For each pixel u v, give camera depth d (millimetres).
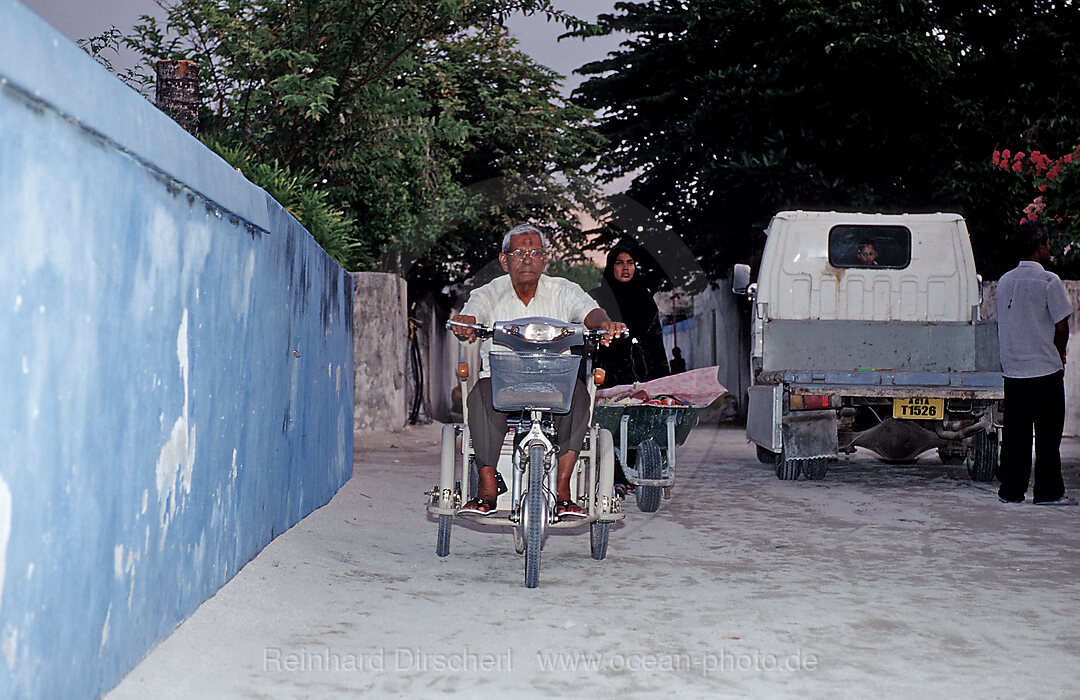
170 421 3678
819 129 20516
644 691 3443
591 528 5973
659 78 24828
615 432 7656
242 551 4918
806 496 8977
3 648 2389
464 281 22172
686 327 28188
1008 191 19828
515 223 21828
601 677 3594
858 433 10508
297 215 11836
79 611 2861
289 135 15297
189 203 3846
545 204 22562
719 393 7902
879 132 19969
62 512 2713
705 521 7453
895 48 18953
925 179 20219
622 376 9086
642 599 4855
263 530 5383
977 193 19625
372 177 17391
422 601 4723
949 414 10148
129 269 3184
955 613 4617
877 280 12031
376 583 5059
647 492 7770
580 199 23156
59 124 2623
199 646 3717
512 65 22641
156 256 3455
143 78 14406
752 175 20422
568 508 5402
